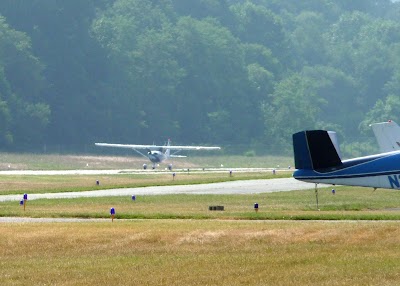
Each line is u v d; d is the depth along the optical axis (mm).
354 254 83375
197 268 78000
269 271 76250
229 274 75250
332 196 171125
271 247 87625
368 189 188875
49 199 161125
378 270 75938
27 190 192375
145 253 85812
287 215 121875
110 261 81812
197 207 143875
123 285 72000
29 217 122500
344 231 94562
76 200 159000
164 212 130000
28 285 72312
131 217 122125
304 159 146375
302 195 174875
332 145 145625
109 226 102062
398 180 143500
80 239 91562
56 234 94188
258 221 113312
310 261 80312
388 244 88125
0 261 82125
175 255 84625
